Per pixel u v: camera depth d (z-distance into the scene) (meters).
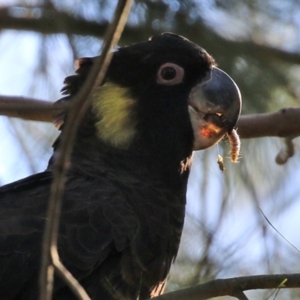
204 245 11.33
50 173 9.18
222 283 8.00
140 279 8.74
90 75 6.59
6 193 9.00
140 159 9.66
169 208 9.54
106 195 8.90
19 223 8.46
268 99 12.68
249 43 12.98
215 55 12.77
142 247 8.83
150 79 9.82
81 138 9.68
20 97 11.05
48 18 12.85
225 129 9.95
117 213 8.75
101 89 9.80
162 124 9.76
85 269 8.41
